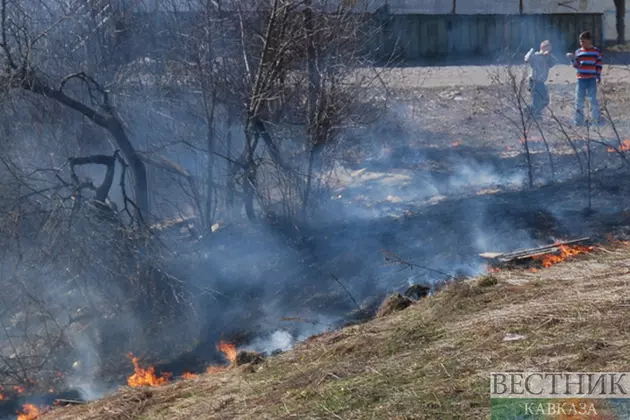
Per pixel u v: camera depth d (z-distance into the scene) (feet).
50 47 40.75
